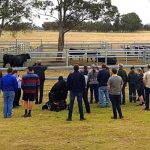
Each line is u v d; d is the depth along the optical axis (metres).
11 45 45.38
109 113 18.02
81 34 111.00
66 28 43.22
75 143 12.71
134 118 16.84
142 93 20.25
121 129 14.68
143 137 13.48
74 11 42.84
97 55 33.34
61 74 30.58
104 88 19.47
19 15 39.12
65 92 18.66
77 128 14.85
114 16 43.94
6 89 17.05
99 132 14.20
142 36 104.88
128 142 12.84
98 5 43.03
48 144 12.61
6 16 38.06
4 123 15.88
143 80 18.84
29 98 17.17
